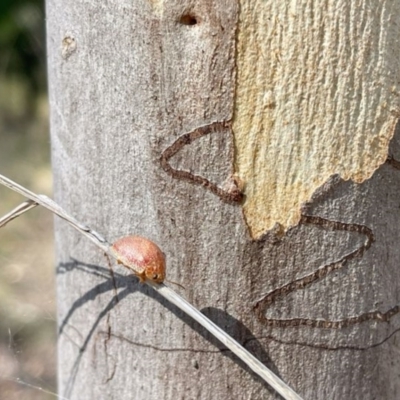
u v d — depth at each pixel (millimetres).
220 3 203
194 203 212
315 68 205
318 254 214
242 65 205
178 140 210
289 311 215
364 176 212
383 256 219
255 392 218
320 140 209
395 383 229
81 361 236
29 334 436
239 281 214
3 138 770
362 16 205
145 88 211
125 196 218
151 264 207
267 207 211
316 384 219
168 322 219
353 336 220
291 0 202
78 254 232
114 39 212
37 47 843
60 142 232
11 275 548
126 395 228
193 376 219
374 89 209
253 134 208
